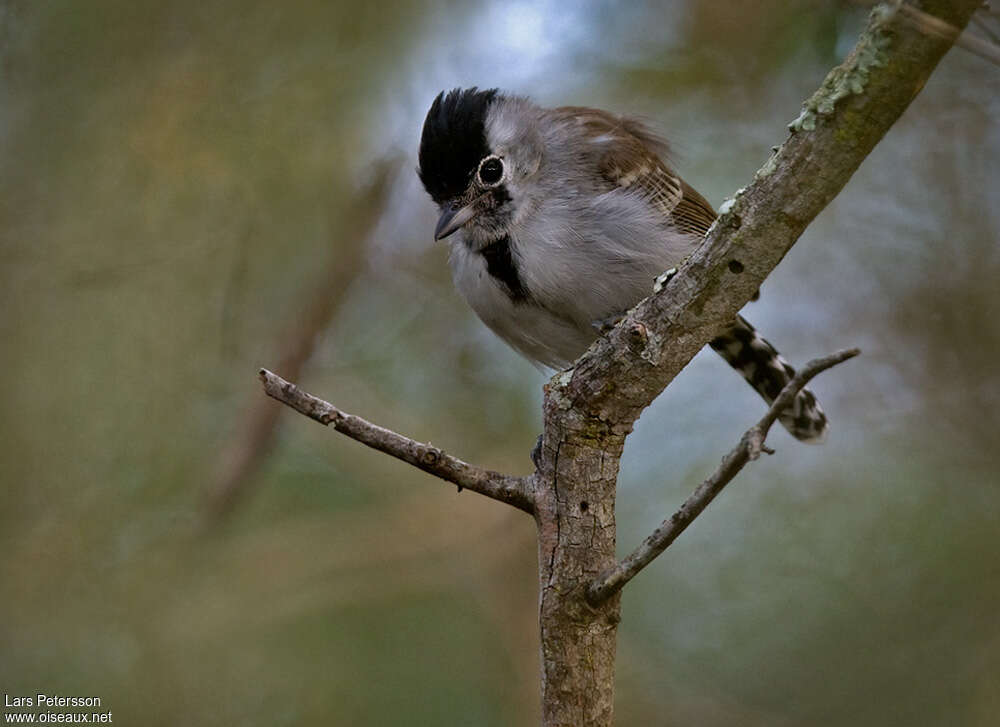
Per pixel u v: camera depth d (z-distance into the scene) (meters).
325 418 5.92
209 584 11.20
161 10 12.52
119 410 12.03
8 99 12.55
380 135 12.41
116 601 11.34
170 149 12.13
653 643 11.14
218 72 12.35
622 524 11.52
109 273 12.05
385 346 12.52
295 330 11.92
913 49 4.96
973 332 11.64
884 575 11.06
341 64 12.46
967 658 10.66
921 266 11.82
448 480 6.15
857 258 12.03
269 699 10.81
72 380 12.07
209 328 12.14
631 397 6.04
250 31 12.49
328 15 12.45
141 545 11.62
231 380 12.08
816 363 5.04
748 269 5.62
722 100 12.22
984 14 5.80
